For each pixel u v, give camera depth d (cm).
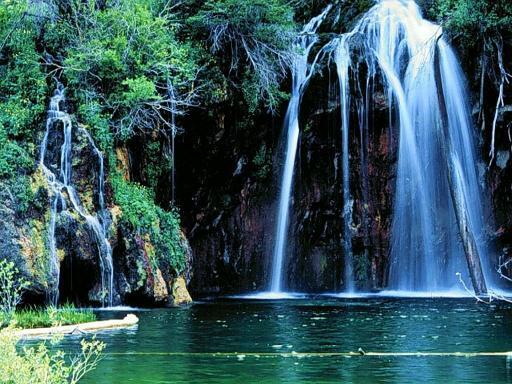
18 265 1898
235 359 1173
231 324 1645
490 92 2834
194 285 2859
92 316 1673
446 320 1730
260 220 2931
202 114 2611
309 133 2908
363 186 2930
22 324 1488
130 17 2348
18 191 1961
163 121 2408
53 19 2342
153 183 2488
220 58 2627
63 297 2062
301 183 2933
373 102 2912
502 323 1664
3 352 725
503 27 2712
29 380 723
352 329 1555
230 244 2920
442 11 2778
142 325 1625
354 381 1003
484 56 2784
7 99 2156
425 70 2861
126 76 2334
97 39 2278
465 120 2838
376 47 2941
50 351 1225
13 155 2002
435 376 1038
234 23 2570
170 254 2262
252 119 2759
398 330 1538
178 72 2455
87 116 2209
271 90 2683
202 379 1014
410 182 2891
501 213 2881
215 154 2742
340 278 2944
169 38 2434
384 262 2933
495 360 1168
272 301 2419
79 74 2270
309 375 1046
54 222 2003
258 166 2877
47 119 2131
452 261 2864
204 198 2820
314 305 2209
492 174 2869
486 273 2864
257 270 2922
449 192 2830
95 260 2075
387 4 3022
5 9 2234
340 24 3092
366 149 2920
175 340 1379
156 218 2253
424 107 2853
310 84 2894
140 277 2116
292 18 2972
